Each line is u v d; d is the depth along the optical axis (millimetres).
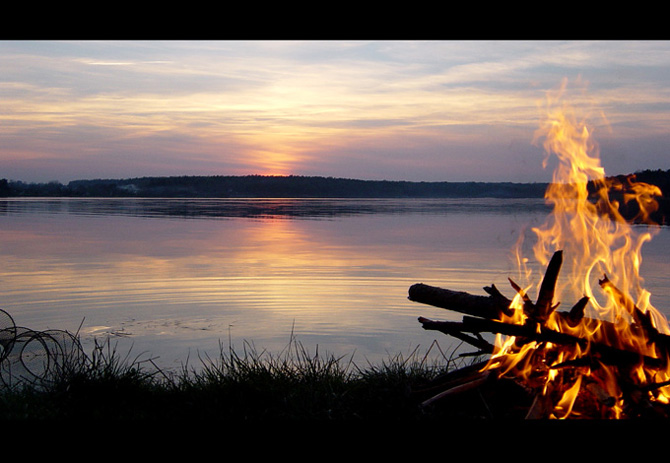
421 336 9023
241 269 16812
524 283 13805
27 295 12523
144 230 33812
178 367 7285
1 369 6340
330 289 13352
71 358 6051
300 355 7949
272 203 116000
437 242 25703
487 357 7391
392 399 4848
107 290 13195
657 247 22219
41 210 63938
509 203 113312
